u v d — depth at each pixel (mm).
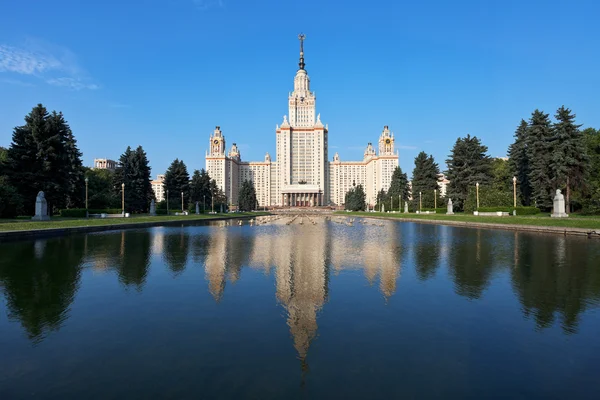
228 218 81250
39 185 52938
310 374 6324
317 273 14867
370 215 91375
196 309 9984
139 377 6246
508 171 77250
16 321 9039
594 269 15102
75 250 22156
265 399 5539
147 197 81438
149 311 9805
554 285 12406
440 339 7832
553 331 8258
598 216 45781
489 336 7988
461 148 79125
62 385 6000
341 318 9203
